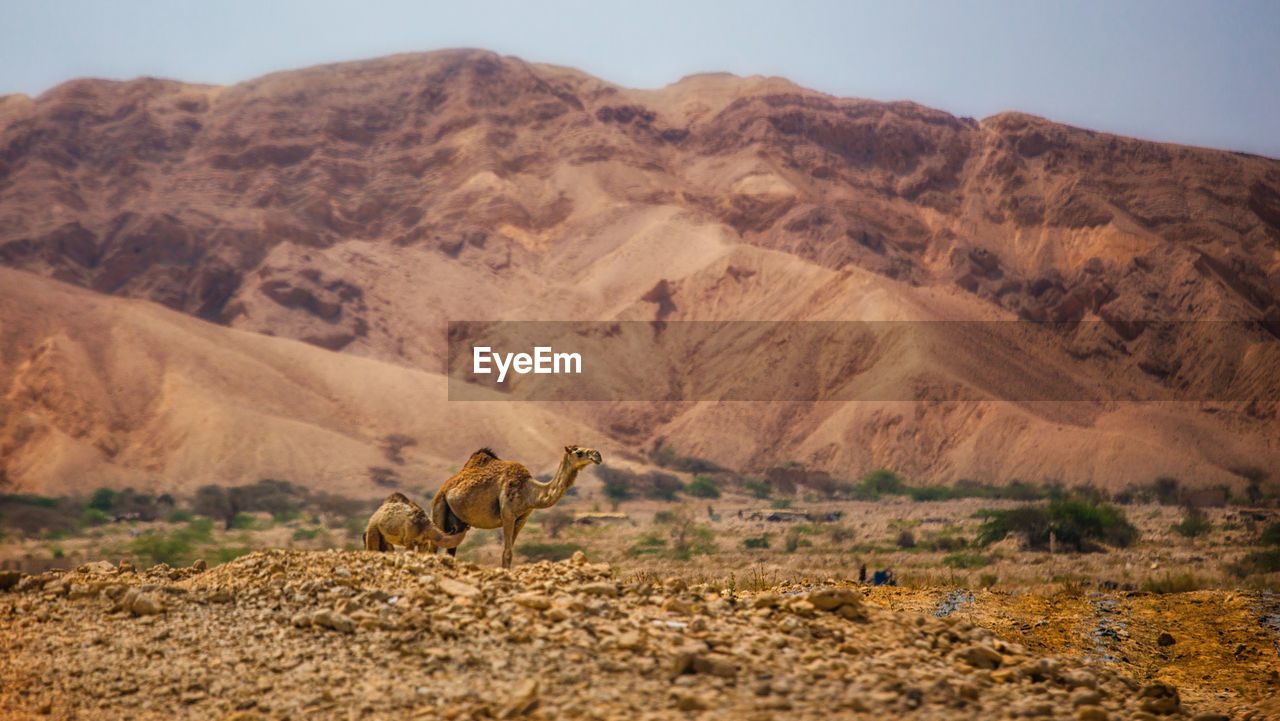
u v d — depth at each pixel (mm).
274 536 86062
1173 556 50750
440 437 151375
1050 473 130875
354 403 156875
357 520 93625
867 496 127125
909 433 144625
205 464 129625
